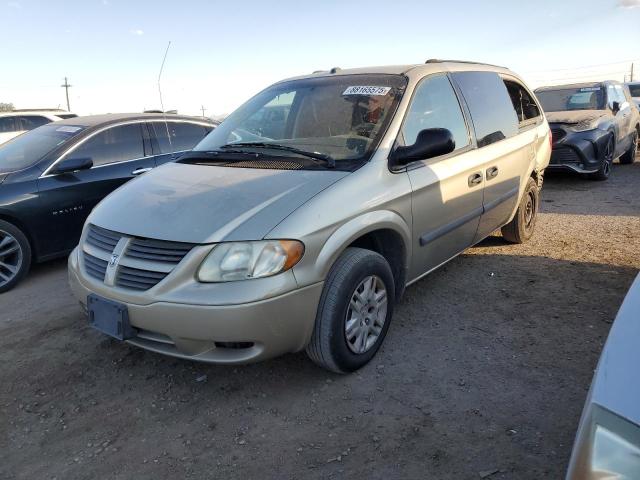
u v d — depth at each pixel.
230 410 2.96
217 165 3.53
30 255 5.16
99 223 3.20
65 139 5.57
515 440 2.58
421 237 3.59
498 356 3.36
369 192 3.14
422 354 3.43
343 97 3.82
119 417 2.95
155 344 2.92
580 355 3.32
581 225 6.23
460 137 4.06
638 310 1.68
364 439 2.66
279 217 2.79
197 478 2.46
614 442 1.33
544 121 5.69
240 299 2.63
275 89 4.38
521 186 4.99
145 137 6.10
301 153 3.45
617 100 10.11
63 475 2.53
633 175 9.36
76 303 4.59
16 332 4.07
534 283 4.49
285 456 2.57
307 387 3.13
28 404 3.11
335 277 2.97
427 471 2.42
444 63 4.30
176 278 2.72
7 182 5.04
